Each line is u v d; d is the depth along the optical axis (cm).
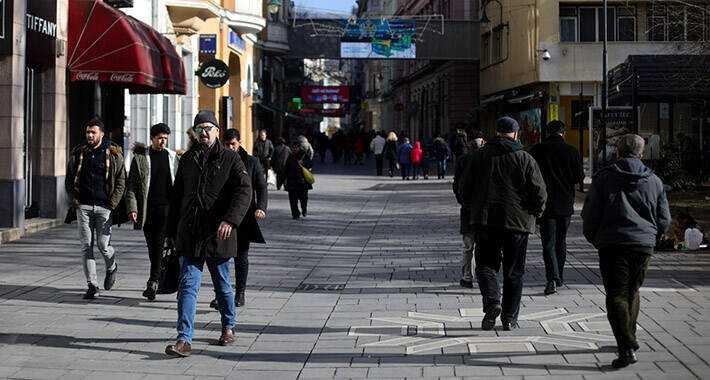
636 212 1173
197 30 4072
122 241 2431
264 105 7100
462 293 1706
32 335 1339
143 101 3738
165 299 1644
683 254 2180
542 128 6138
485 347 1259
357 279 1884
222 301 1293
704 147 4403
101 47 2766
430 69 9475
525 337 1320
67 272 1902
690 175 4103
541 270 1969
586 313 1491
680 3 3722
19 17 2408
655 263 2034
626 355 1122
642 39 6181
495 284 1370
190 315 1239
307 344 1298
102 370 1152
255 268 2036
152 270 1620
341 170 7250
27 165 2614
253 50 6262
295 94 11756
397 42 7694
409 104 11338
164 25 3844
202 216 1239
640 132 4488
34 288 1712
